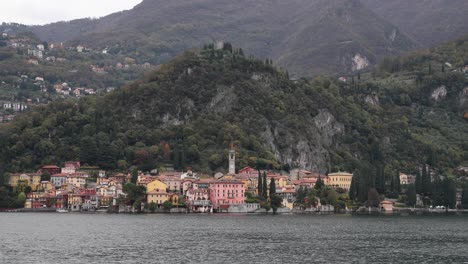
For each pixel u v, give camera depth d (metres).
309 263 199.25
